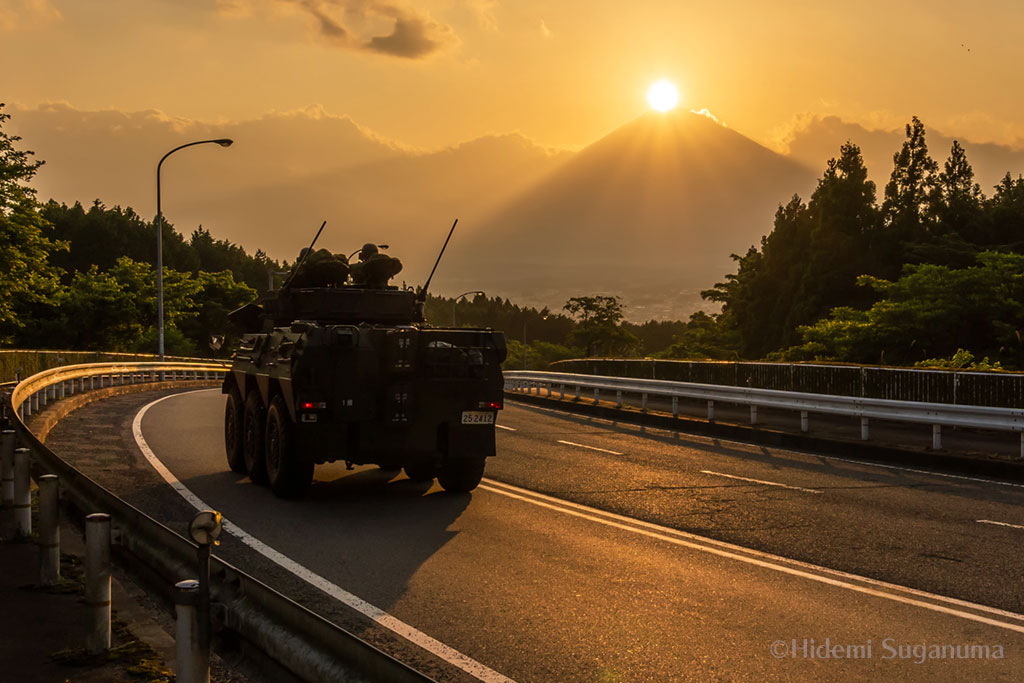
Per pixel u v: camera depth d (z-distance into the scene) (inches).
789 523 382.3
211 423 719.1
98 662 195.6
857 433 681.6
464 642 226.7
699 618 248.1
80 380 943.7
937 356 1379.2
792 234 2503.7
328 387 404.2
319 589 273.1
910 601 267.1
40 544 254.1
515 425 796.6
